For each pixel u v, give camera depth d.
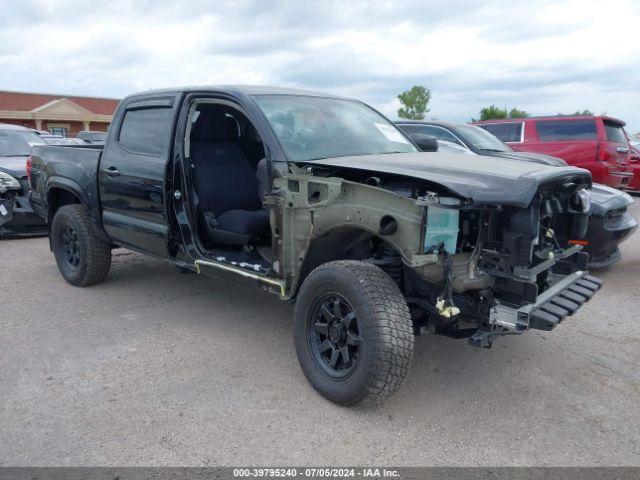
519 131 11.68
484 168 3.46
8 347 4.27
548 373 3.93
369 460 2.90
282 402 3.47
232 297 5.55
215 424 3.22
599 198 6.08
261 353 4.21
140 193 4.78
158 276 6.25
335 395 3.36
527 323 3.10
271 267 3.84
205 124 4.83
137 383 3.71
